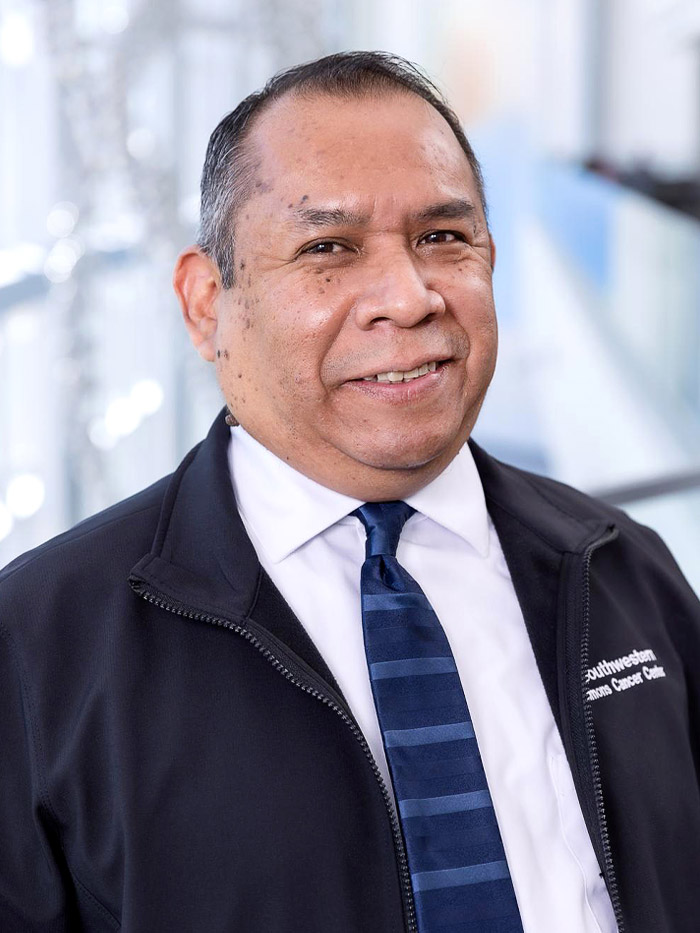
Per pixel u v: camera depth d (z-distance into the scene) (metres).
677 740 1.10
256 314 0.99
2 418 3.57
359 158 0.95
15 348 3.52
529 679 1.06
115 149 3.34
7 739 0.97
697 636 1.19
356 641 1.02
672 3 6.99
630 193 7.29
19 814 0.96
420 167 0.96
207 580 0.99
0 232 3.47
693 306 6.84
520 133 9.33
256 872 0.91
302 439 1.00
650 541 1.26
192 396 3.85
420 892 0.90
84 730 0.94
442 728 0.96
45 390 3.53
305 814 0.92
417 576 1.08
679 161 7.18
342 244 0.96
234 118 1.01
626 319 7.52
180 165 3.51
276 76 1.02
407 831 0.91
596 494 2.49
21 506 3.65
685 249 6.94
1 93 3.38
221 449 1.09
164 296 3.57
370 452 0.98
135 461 3.74
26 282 3.45
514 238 9.66
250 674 0.96
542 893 0.96
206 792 0.92
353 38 5.31
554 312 8.58
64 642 0.97
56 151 3.37
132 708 0.94
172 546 1.02
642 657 1.11
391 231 0.96
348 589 1.04
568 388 7.41
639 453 6.22
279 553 1.04
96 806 0.94
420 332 0.95
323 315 0.95
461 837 0.92
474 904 0.91
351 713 0.94
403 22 7.26
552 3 8.84
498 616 1.09
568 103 8.95
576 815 1.00
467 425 1.05
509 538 1.12
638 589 1.17
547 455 6.81
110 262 3.46
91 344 3.47
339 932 0.90
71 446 3.54
